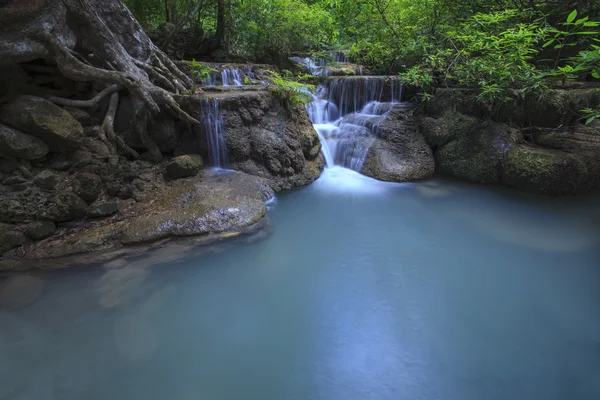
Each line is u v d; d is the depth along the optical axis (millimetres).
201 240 4105
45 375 2502
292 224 4953
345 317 3229
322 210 5434
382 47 8844
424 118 6984
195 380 2521
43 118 4180
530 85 5941
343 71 9094
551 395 2438
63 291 3289
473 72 6496
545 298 3494
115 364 2617
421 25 8391
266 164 5941
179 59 8938
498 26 6684
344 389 2490
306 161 6594
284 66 9641
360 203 5691
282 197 5762
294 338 2961
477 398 2416
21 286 3289
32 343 2750
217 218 4340
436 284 3732
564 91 6078
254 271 3840
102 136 4828
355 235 4746
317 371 2637
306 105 7633
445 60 7434
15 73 4555
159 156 5402
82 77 4680
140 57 5742
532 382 2543
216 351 2791
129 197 4598
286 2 9281
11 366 2555
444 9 7984
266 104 6027
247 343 2887
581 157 5500
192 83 6355
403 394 2451
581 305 3387
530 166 5660
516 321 3182
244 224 4430
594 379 2564
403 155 6738
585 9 6457
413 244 4531
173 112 5430
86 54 5184
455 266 4062
